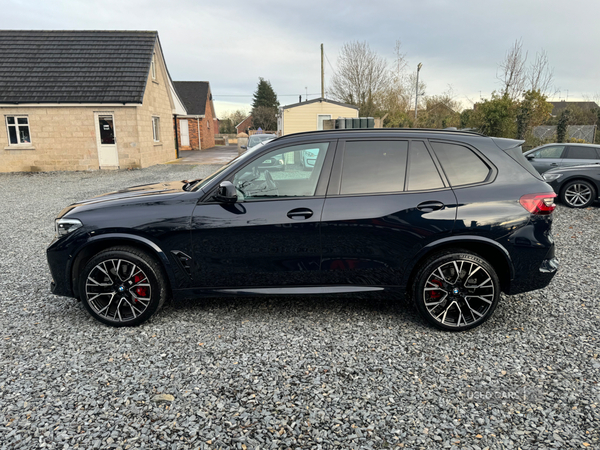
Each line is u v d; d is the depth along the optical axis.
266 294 3.52
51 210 9.22
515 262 3.36
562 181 9.38
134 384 2.78
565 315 3.80
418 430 2.35
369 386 2.76
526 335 3.44
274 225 3.39
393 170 3.45
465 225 3.31
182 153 31.56
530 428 2.36
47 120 17.67
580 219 8.08
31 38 19.72
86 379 2.83
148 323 3.67
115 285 3.53
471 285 3.43
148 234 3.42
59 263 3.52
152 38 20.14
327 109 26.81
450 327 3.47
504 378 2.84
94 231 3.43
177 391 2.71
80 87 17.77
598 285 4.52
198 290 3.55
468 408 2.53
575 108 32.28
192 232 3.43
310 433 2.33
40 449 2.19
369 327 3.59
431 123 34.75
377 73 38.78
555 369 2.94
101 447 2.21
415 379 2.84
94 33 20.14
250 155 3.53
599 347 3.23
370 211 3.36
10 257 5.69
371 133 3.54
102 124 17.97
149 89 19.42
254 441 2.27
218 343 3.32
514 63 23.81
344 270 3.47
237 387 2.75
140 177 15.30
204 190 3.52
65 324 3.66
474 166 3.45
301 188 3.45
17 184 13.81
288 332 3.50
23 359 3.09
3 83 17.64
